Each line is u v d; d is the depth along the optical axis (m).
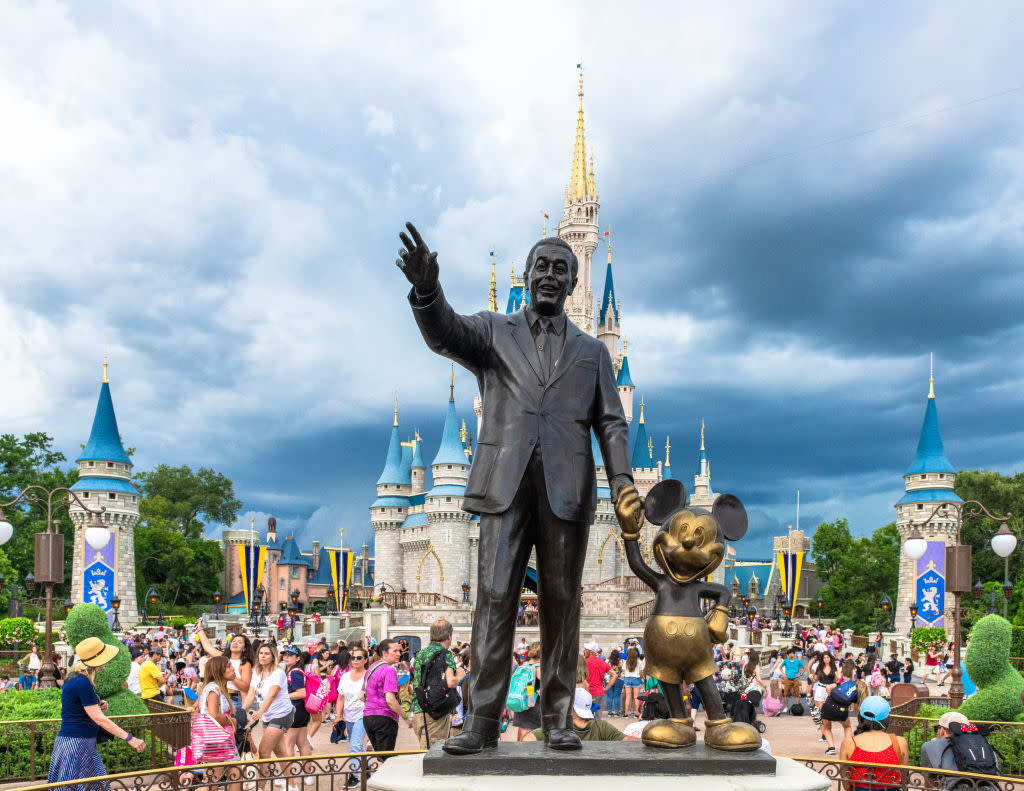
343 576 93.62
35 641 46.03
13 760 13.66
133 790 6.64
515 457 5.62
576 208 117.31
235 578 119.38
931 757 9.27
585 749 5.34
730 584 122.62
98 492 77.06
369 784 5.29
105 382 81.62
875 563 89.94
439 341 5.60
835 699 16.77
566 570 5.59
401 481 105.94
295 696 12.95
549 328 5.93
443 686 10.93
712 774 5.06
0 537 18.41
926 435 80.25
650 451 108.81
